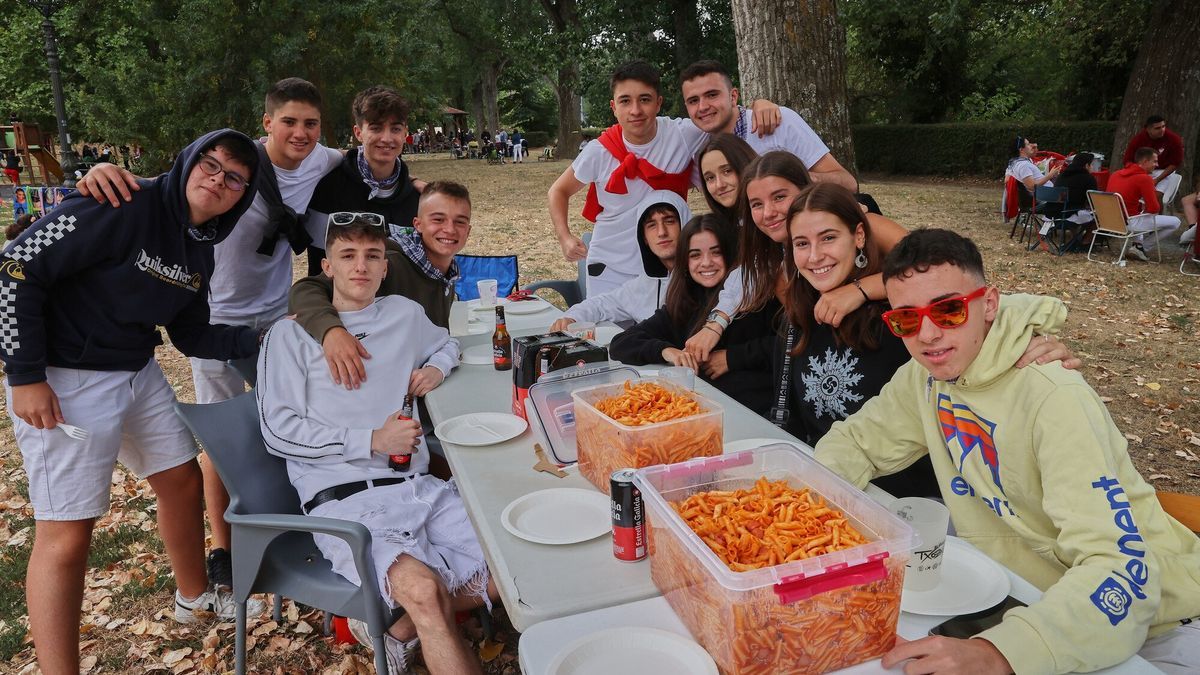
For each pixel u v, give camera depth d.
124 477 4.38
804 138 3.99
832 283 2.32
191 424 2.22
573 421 2.08
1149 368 5.61
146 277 2.38
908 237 1.56
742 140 3.26
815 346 2.49
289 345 2.49
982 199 15.51
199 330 2.81
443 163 33.62
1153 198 8.80
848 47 22.48
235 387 3.49
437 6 27.62
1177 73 11.88
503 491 1.89
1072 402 1.43
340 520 2.04
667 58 22.22
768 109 3.88
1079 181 9.35
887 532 1.19
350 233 2.53
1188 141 12.17
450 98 50.50
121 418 2.48
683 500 1.43
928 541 1.38
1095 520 1.32
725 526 1.29
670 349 2.97
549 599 1.41
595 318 3.86
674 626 1.32
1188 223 8.66
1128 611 1.21
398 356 2.68
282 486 2.44
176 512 2.80
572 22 24.86
